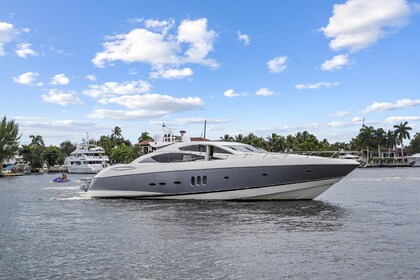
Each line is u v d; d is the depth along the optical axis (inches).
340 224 571.5
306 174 853.2
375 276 323.6
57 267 366.9
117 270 354.0
